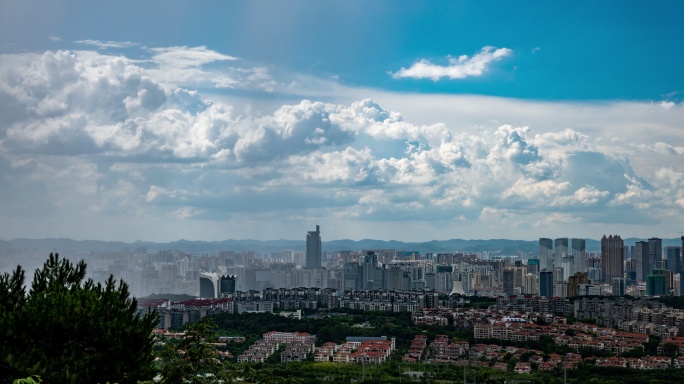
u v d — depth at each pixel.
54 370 64.44
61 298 68.25
